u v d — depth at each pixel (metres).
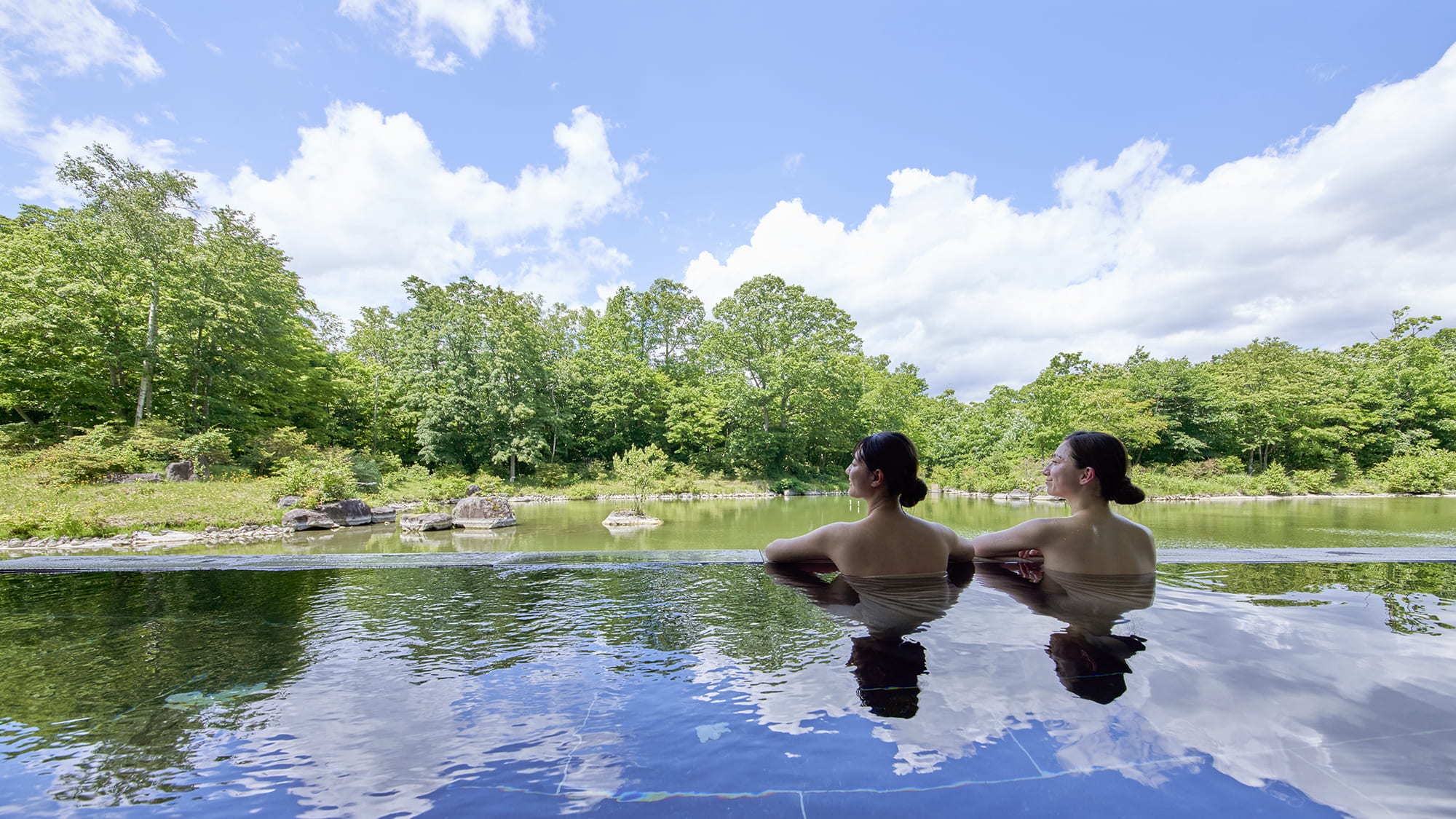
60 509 11.59
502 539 13.41
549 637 1.35
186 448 15.96
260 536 12.88
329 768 0.77
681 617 1.51
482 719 0.91
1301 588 1.76
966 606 1.57
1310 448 29.95
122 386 17.67
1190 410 31.48
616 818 0.65
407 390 27.97
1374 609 1.52
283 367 21.61
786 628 1.39
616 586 1.88
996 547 2.10
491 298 28.55
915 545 1.92
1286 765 0.74
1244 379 31.14
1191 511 18.83
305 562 2.28
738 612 1.54
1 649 1.27
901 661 1.14
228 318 18.12
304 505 14.62
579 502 25.31
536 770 0.76
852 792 0.69
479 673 1.12
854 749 0.80
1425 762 0.75
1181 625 1.37
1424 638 1.28
